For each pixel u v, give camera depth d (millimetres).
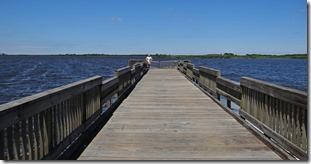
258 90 5418
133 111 7934
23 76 40219
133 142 5160
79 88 5090
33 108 3408
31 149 3449
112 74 45844
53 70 56062
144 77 19312
